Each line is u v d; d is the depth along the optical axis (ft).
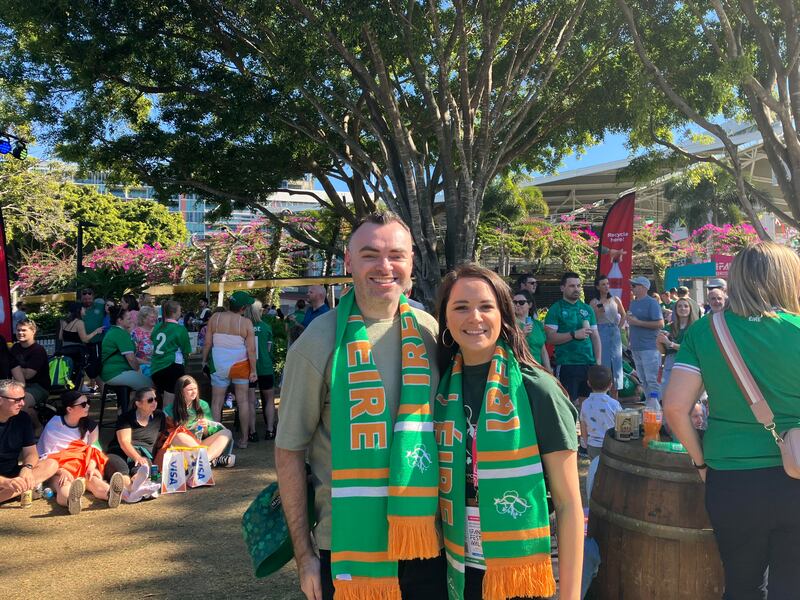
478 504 6.15
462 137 38.73
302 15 32.86
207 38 41.39
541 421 6.08
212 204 57.52
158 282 95.66
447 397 6.56
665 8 37.40
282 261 93.91
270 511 7.03
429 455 6.02
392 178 38.29
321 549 6.39
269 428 25.46
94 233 126.00
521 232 103.55
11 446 17.51
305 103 44.78
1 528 15.69
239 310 23.89
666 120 45.01
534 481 5.91
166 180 49.42
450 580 6.19
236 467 21.16
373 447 5.99
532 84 42.09
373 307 6.58
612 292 33.83
